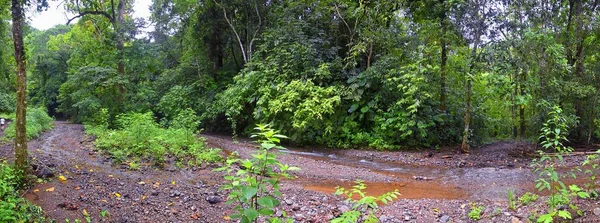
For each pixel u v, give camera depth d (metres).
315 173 8.54
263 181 2.87
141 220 4.78
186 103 18.58
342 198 6.22
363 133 12.91
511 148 12.01
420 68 11.47
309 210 5.46
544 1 12.10
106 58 20.75
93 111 19.11
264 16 19.08
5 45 19.11
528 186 6.91
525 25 10.73
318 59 13.97
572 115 11.31
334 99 12.58
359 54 14.05
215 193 6.05
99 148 9.38
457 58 12.01
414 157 10.93
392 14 13.63
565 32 11.91
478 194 6.60
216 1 18.92
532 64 10.55
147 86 21.36
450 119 12.80
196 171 7.76
